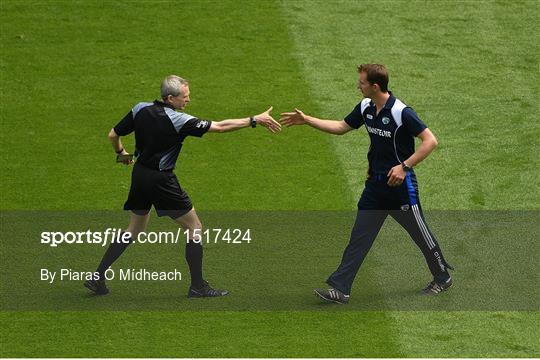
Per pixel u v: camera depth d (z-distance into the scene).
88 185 38.75
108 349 28.92
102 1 51.00
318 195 38.16
